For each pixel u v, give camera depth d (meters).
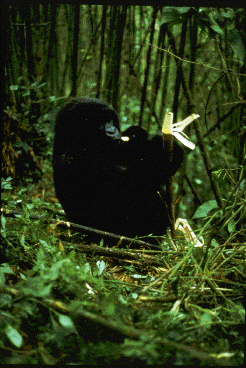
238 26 4.16
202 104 7.87
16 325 2.01
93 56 7.38
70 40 6.46
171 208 4.08
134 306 2.44
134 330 1.91
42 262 2.33
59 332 1.96
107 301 1.97
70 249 3.12
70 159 4.59
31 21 6.30
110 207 4.60
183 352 1.87
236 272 2.83
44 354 1.89
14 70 6.10
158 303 2.46
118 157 4.67
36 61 6.48
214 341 2.19
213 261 2.75
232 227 3.09
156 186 4.59
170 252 3.26
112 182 4.57
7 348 1.90
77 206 4.62
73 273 2.22
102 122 4.68
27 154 5.95
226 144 6.80
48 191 6.20
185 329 2.09
